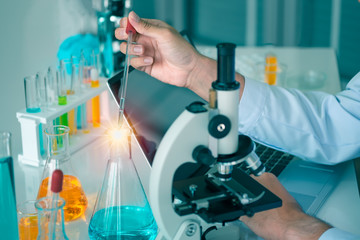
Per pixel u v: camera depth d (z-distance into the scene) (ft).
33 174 4.71
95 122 5.48
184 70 4.47
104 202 3.53
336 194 4.44
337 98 4.84
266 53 7.14
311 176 4.73
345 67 12.30
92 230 3.59
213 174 3.34
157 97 4.55
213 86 2.88
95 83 5.38
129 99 4.33
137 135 4.16
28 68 5.23
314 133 4.69
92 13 5.86
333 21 12.71
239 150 3.02
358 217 4.09
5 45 4.90
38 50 5.32
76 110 5.28
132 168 3.53
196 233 3.19
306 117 4.69
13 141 5.21
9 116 5.11
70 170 4.04
